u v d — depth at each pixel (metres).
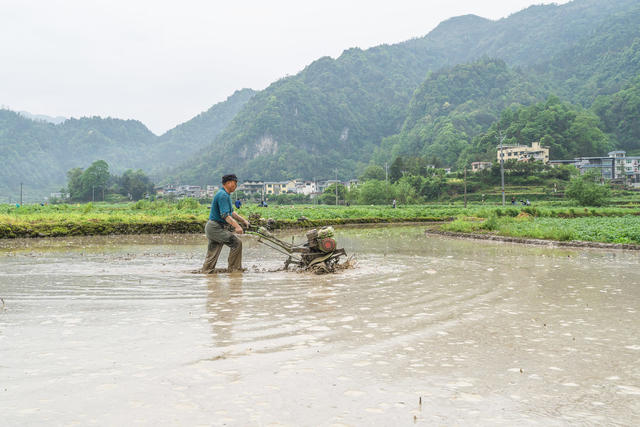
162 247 15.30
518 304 6.48
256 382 3.53
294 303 6.48
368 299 6.78
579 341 4.70
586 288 7.80
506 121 183.12
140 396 3.26
